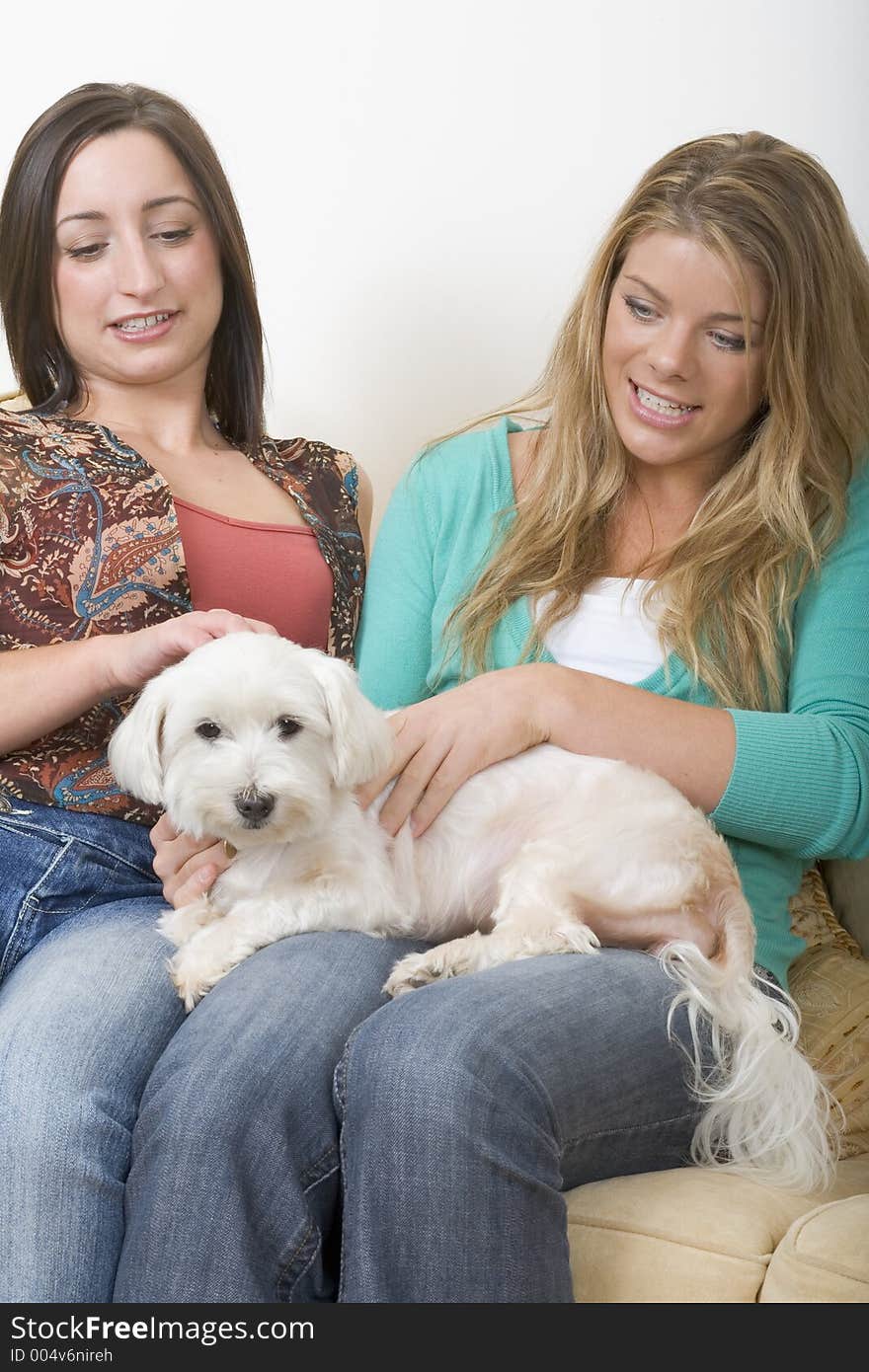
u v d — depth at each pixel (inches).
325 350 112.2
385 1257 54.2
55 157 80.4
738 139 80.4
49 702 70.7
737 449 83.7
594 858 72.1
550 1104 57.5
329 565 86.1
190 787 68.2
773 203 76.4
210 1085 56.3
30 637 76.3
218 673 68.7
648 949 72.7
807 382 79.2
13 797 73.4
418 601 86.9
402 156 109.7
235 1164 55.1
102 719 75.9
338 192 110.4
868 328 81.4
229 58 109.2
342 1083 58.6
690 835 71.9
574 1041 59.8
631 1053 61.8
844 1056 73.7
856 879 87.8
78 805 74.5
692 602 78.2
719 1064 64.7
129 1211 56.2
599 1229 60.0
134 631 77.7
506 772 76.9
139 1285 53.7
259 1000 61.2
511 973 63.3
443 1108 54.1
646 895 71.6
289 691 68.8
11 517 75.6
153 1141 55.9
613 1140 62.1
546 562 83.0
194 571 82.0
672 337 76.2
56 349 85.6
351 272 111.2
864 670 77.5
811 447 79.6
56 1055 60.9
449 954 67.5
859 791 74.0
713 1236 58.3
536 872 71.7
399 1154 54.2
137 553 77.5
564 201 109.3
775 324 76.9
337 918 70.4
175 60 109.3
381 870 72.6
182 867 73.5
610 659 80.4
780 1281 56.4
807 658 78.5
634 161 108.4
